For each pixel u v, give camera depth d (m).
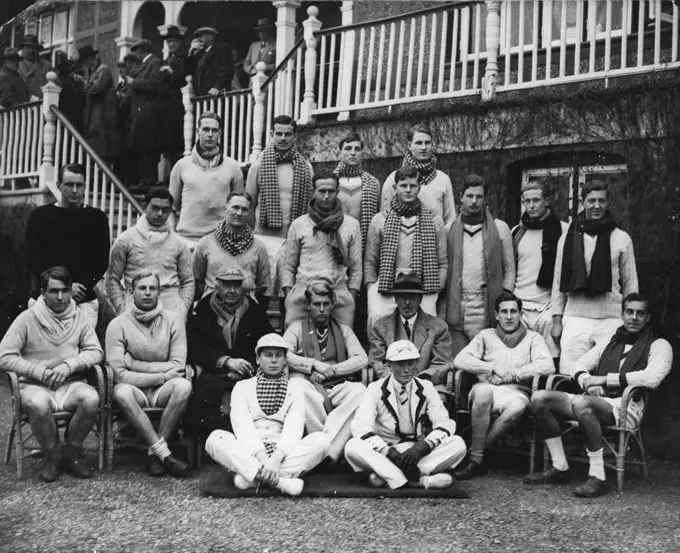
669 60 9.57
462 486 6.84
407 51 12.45
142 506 6.18
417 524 5.81
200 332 7.68
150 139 13.04
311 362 7.43
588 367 7.36
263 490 6.48
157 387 7.32
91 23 17.72
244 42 16.61
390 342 7.54
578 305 7.68
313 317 7.61
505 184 9.39
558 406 6.86
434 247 7.96
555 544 5.43
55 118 12.80
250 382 6.96
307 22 11.27
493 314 7.86
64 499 6.34
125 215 12.92
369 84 10.71
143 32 17.08
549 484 6.93
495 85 9.58
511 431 7.48
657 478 7.19
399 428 6.88
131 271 7.98
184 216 9.12
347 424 7.16
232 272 7.64
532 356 7.38
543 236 8.02
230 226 8.11
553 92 9.06
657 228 8.19
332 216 8.02
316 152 11.04
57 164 12.73
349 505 6.25
